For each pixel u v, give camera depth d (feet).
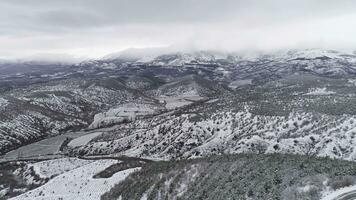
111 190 308.40
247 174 207.92
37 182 426.10
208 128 511.40
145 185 275.80
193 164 269.03
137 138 565.53
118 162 428.56
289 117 455.63
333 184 154.30
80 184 348.18
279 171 190.80
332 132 391.65
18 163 517.55
